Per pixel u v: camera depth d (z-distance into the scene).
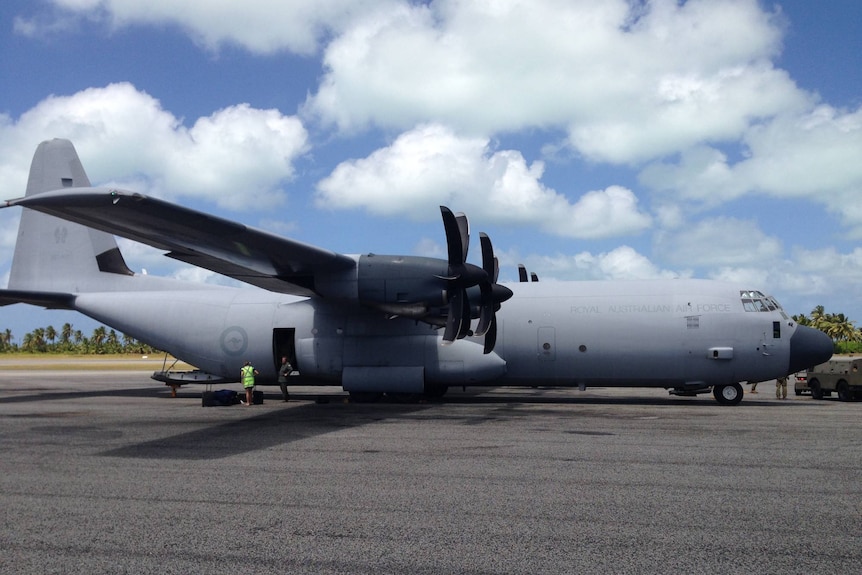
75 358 93.31
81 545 5.37
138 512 6.37
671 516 6.17
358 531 5.73
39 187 20.64
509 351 17.84
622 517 6.15
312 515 6.25
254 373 18.34
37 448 10.12
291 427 12.55
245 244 13.73
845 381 20.50
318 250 14.21
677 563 4.92
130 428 12.47
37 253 21.22
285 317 18.75
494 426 12.62
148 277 20.80
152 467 8.55
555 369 17.77
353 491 7.20
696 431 11.84
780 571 4.75
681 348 17.12
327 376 18.38
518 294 18.30
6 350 135.25
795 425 12.76
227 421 13.57
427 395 19.48
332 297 15.59
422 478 7.84
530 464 8.68
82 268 21.05
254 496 6.98
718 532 5.67
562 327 17.64
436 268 15.07
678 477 7.86
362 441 10.73
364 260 15.41
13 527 5.88
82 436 11.43
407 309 15.30
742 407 17.02
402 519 6.11
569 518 6.12
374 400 18.41
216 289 20.27
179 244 13.98
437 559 5.03
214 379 19.84
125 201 10.90
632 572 4.75
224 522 6.02
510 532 5.70
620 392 23.47
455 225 14.64
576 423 13.09
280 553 5.18
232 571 4.79
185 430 12.16
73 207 11.14
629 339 17.33
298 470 8.34
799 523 5.93
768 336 16.94
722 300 17.25
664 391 24.00
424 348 17.66
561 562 4.96
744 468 8.39
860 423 13.12
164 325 19.77
